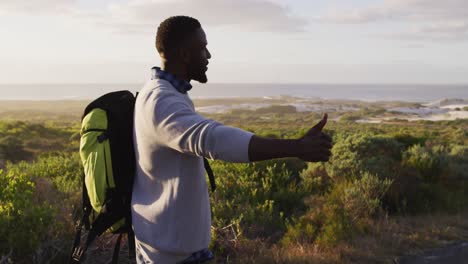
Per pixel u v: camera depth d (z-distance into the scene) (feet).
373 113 528.22
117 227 6.18
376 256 17.07
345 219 19.31
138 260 6.06
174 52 5.61
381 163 27.71
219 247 15.66
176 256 5.65
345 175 26.84
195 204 5.60
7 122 129.08
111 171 5.73
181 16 5.67
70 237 13.88
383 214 22.84
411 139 49.62
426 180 31.50
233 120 431.02
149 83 5.57
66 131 136.67
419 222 22.33
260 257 15.34
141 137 5.41
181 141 4.86
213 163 28.48
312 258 15.71
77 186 22.24
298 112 613.52
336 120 451.12
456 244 19.07
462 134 137.28
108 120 5.85
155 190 5.63
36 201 16.35
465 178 32.83
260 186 25.32
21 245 12.39
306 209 22.88
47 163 28.55
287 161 30.19
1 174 16.35
